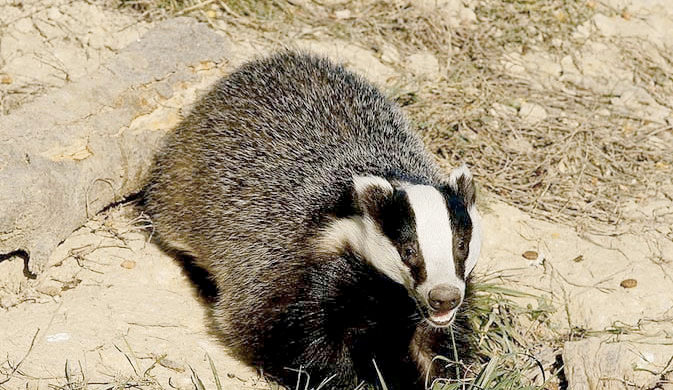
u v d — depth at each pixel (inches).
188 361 353.4
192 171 404.2
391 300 349.1
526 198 462.0
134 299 378.3
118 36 490.9
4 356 336.5
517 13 569.3
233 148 397.1
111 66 420.5
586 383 366.9
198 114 417.1
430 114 493.7
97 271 388.2
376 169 373.7
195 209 397.7
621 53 567.5
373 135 397.4
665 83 556.4
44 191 370.6
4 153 371.2
